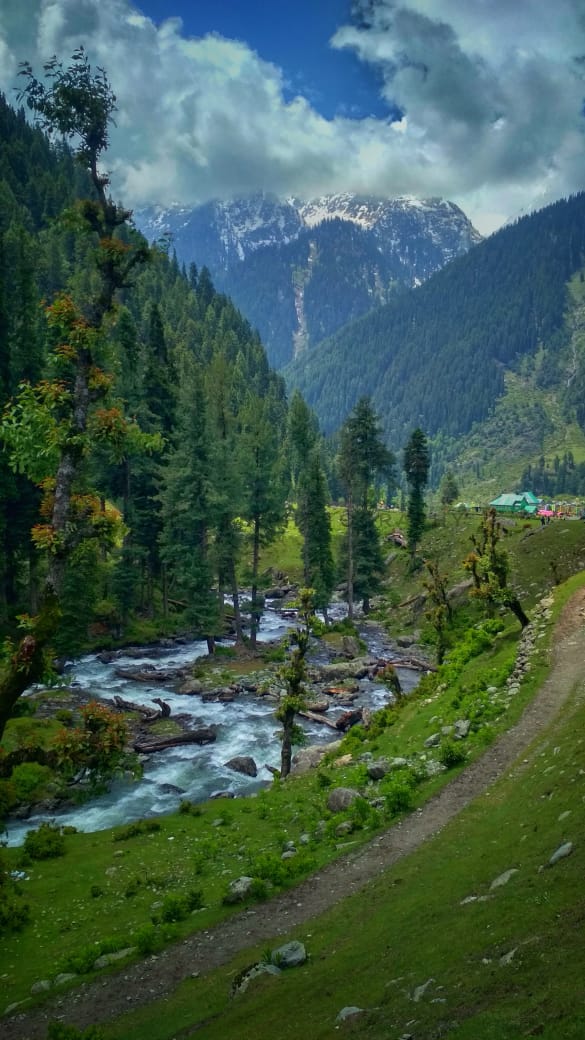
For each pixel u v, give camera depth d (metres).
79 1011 15.60
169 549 66.94
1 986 17.48
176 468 67.31
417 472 97.25
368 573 89.38
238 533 70.31
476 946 11.16
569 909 10.57
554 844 14.43
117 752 13.75
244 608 69.69
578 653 34.47
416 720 36.47
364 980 12.02
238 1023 12.45
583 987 7.80
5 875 21.75
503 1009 8.32
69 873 25.27
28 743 13.60
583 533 81.50
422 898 15.48
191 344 192.25
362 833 23.03
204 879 23.47
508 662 37.59
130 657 65.31
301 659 37.81
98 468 66.25
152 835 29.16
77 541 13.77
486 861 16.09
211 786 38.47
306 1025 10.98
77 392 14.43
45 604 12.88
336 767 34.28
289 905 18.91
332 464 175.88
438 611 55.31
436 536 104.00
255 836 27.00
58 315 14.25
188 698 54.75
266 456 69.00
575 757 19.97
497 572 44.72
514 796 20.83
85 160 14.73
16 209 169.12
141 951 17.86
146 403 75.81
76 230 15.02
